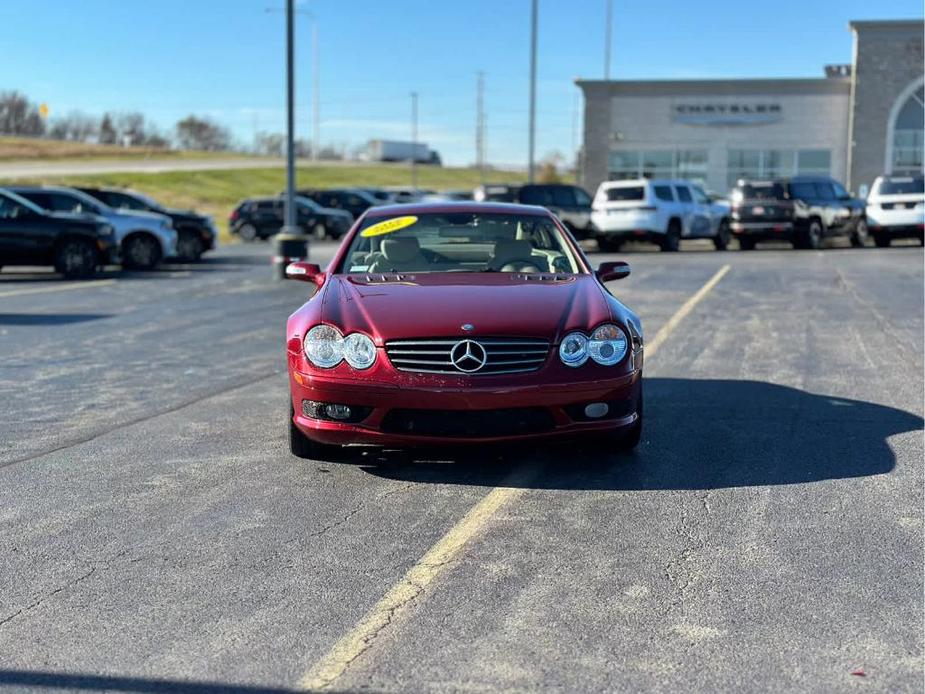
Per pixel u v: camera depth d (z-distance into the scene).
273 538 4.68
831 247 27.61
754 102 43.56
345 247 6.95
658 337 10.66
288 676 3.35
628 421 5.57
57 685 3.31
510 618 3.79
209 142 137.25
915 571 4.20
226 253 27.20
